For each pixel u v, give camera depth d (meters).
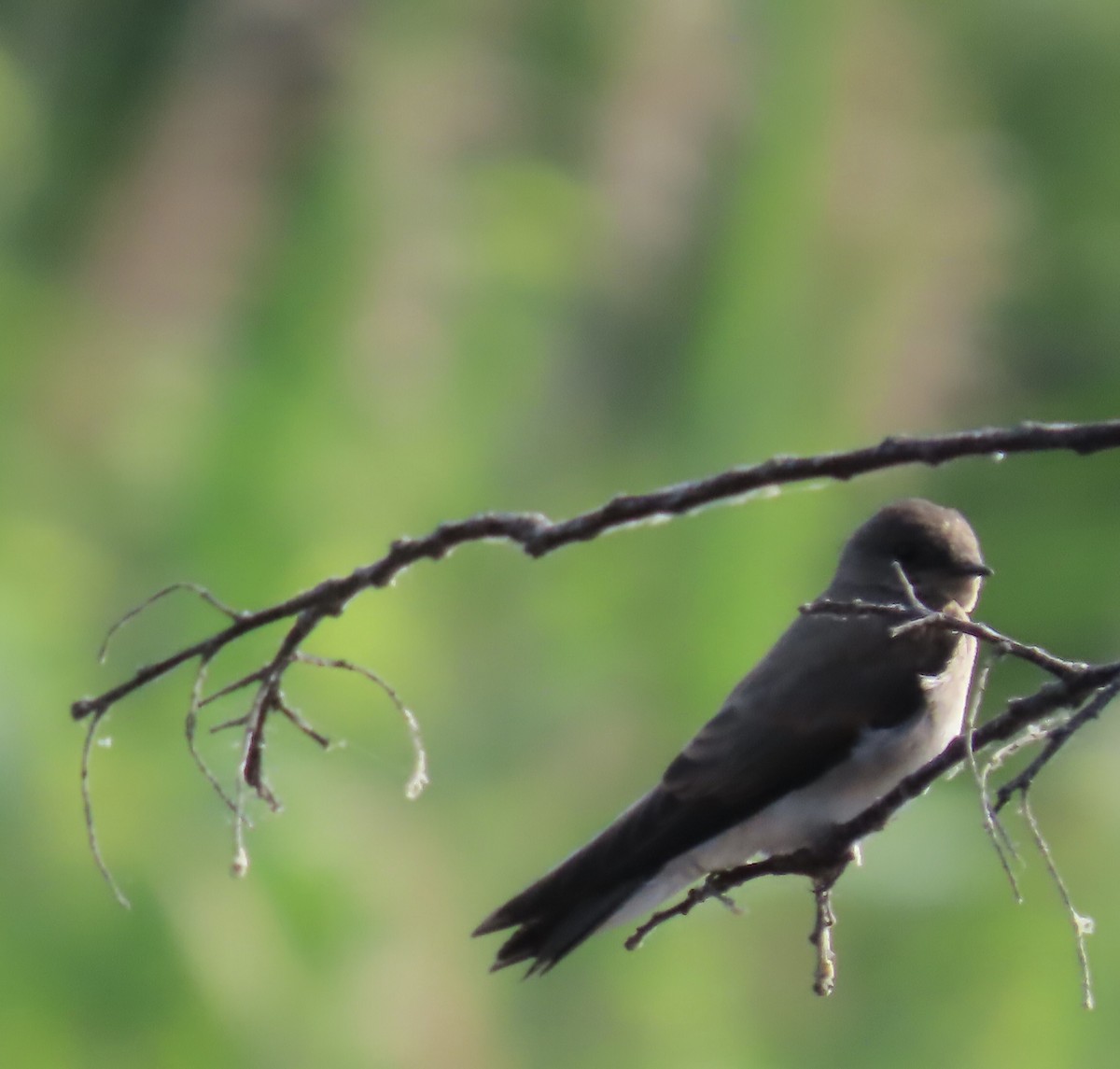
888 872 12.32
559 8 15.63
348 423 14.02
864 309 14.38
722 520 13.63
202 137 14.59
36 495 13.38
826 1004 12.25
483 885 12.54
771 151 14.57
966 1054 12.15
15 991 10.58
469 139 14.98
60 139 15.61
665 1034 12.07
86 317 14.37
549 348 14.95
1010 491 16.11
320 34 14.77
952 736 8.18
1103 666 5.41
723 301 14.46
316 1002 11.27
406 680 13.23
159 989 10.89
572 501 14.64
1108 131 19.08
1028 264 16.41
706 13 15.48
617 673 13.67
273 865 11.46
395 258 14.48
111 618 12.88
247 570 13.28
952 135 15.50
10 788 10.99
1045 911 12.34
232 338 14.17
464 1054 11.48
